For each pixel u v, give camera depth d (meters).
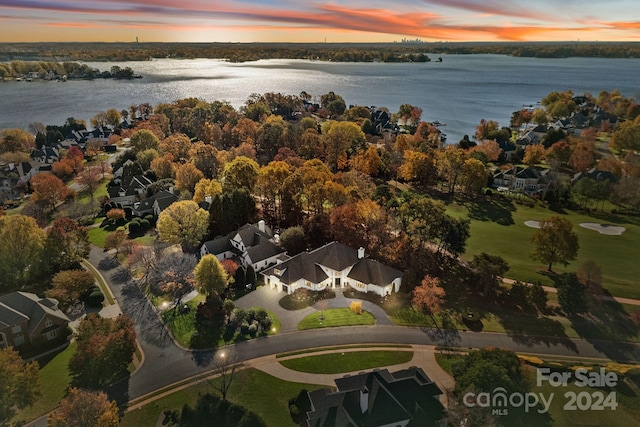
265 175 129.00
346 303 88.38
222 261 99.31
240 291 93.00
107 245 108.75
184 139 192.25
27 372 60.41
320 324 81.50
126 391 65.31
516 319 83.19
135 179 150.00
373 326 81.06
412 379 61.12
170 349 74.94
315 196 115.31
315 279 92.00
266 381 67.19
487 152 193.25
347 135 191.38
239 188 121.06
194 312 85.25
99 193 155.38
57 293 83.94
